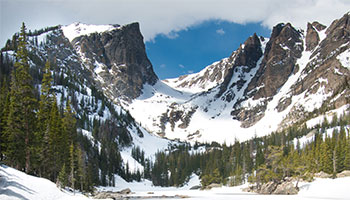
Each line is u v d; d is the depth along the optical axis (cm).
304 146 18375
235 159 19612
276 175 10881
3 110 7350
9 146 6900
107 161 19512
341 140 13125
